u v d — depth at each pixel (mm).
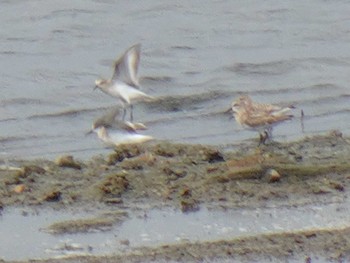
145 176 13648
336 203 12891
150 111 18062
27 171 13930
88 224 12336
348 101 18484
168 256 11398
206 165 14070
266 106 15320
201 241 11852
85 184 13539
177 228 12234
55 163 14469
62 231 12188
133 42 22688
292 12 24562
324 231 11977
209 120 17422
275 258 11297
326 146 15125
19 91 19484
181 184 13383
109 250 11648
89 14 24266
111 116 14570
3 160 15133
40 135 16828
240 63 21141
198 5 24938
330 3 25094
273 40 22781
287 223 12344
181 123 17312
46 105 18672
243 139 15938
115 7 24719
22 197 13125
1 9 24562
